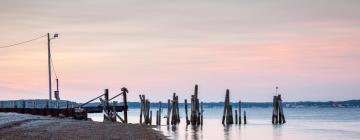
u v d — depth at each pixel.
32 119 59.81
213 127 100.44
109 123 68.81
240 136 79.81
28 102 75.56
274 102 110.88
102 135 48.16
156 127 84.31
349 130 96.94
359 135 84.38
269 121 136.88
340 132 91.44
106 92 83.25
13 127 47.97
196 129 91.88
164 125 103.25
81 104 83.62
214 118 178.25
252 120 147.00
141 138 49.50
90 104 87.00
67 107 77.69
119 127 61.47
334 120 148.88
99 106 87.12
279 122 111.00
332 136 82.56
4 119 55.75
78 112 76.62
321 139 77.00
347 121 140.62
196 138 71.88
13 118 58.09
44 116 70.94
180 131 84.56
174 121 103.69
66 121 64.25
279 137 80.06
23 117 60.50
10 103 75.69
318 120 148.75
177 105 104.75
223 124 105.94
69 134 46.09
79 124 60.31
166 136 61.59
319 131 93.69
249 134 84.12
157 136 56.72
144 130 62.88
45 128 49.72
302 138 78.56
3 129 45.12
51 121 60.41
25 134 42.66
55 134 44.91
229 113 107.62
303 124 119.25
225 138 75.31
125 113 84.31
